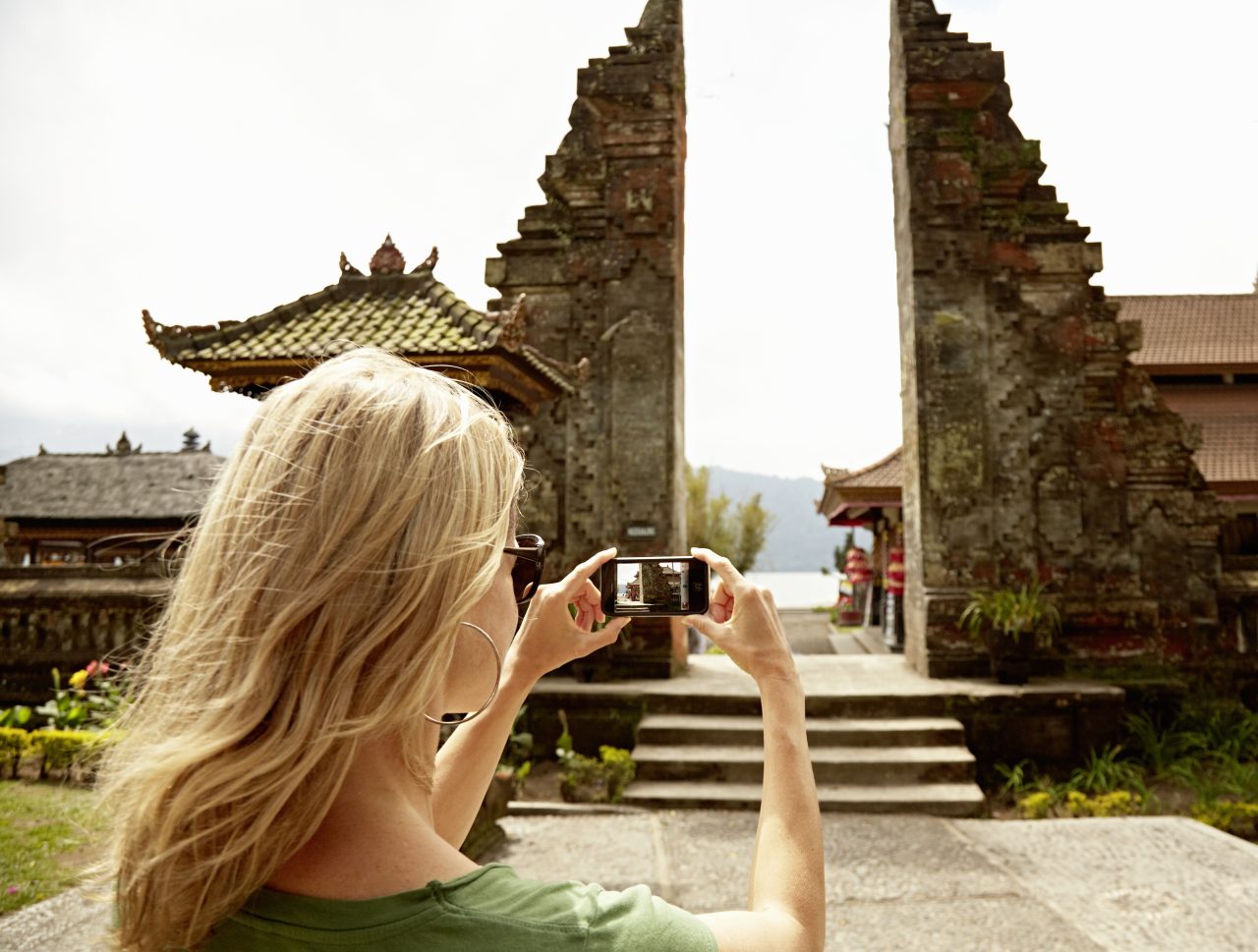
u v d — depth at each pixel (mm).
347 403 640
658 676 7934
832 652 13789
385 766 623
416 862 588
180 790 552
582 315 8641
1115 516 8117
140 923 571
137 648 670
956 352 8250
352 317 5059
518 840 5305
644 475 8336
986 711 7062
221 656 576
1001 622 7570
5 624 7691
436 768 971
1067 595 8023
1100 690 7125
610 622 1052
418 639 589
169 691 613
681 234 9039
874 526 17359
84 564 7812
